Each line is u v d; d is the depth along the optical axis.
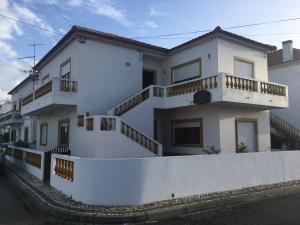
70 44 17.00
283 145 20.80
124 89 17.47
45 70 21.95
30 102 19.89
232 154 10.61
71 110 16.73
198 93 14.89
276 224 7.10
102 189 8.34
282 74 24.45
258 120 17.91
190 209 8.23
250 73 17.78
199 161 9.68
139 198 8.36
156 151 14.77
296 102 23.27
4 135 43.75
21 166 17.17
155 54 19.06
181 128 18.00
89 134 13.84
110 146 13.42
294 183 12.16
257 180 11.27
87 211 7.75
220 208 8.67
